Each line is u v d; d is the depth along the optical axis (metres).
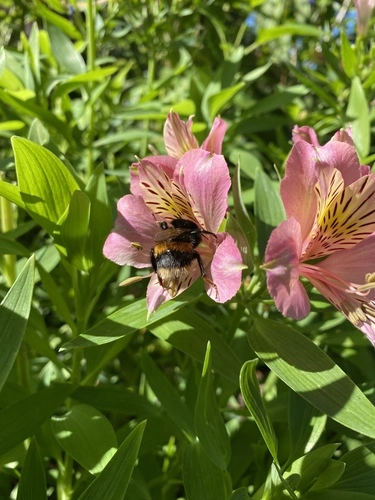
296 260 0.11
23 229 0.16
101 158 0.30
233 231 0.12
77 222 0.14
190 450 0.12
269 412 0.16
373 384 0.16
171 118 0.13
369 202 0.11
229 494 0.13
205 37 0.36
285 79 0.39
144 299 0.13
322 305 0.16
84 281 0.15
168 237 0.12
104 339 0.12
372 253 0.12
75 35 0.26
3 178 0.22
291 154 0.11
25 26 0.34
